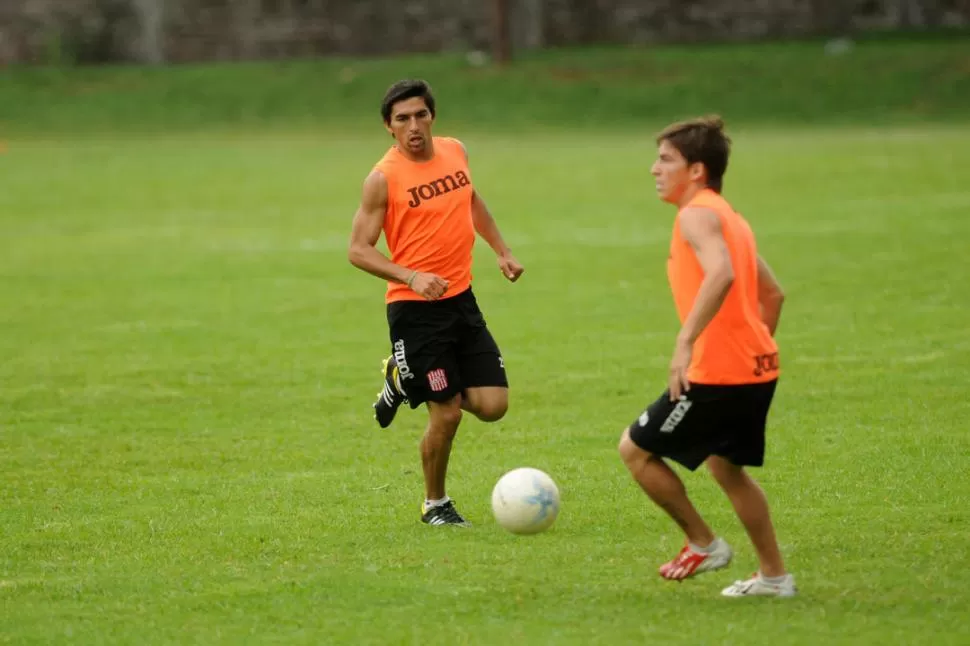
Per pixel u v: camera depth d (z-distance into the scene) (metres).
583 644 18.91
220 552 24.00
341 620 20.22
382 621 20.12
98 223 81.06
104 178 105.56
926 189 84.00
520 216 80.38
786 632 19.09
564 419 34.59
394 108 25.59
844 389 36.59
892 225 69.00
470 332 26.16
